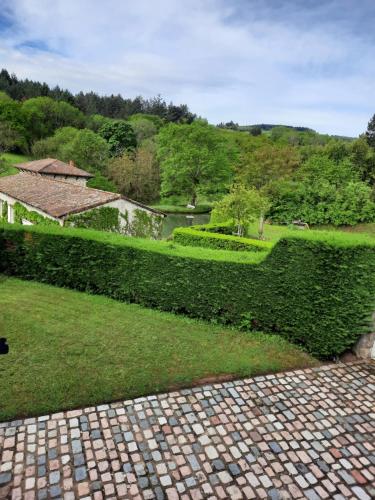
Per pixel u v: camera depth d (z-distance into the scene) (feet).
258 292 26.89
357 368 23.40
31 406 17.33
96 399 18.21
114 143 188.24
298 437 16.66
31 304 30.53
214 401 18.90
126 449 15.24
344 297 23.35
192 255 29.12
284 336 26.53
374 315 23.95
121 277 32.30
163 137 143.23
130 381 19.94
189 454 15.19
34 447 15.01
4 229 37.70
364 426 17.72
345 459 15.48
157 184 153.38
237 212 72.02
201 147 138.92
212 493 13.37
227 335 26.78
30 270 37.50
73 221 49.49
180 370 21.47
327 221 108.58
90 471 14.01
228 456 15.23
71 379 19.70
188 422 17.17
